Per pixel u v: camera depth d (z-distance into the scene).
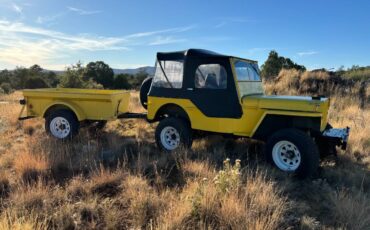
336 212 4.00
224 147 6.63
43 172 5.19
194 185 4.38
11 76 63.19
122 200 4.27
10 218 3.40
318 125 5.32
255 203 3.93
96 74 54.16
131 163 5.80
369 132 7.50
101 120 7.37
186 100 6.20
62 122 7.34
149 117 6.73
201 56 5.99
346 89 13.58
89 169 5.46
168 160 5.88
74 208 4.00
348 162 5.84
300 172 5.10
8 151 6.44
